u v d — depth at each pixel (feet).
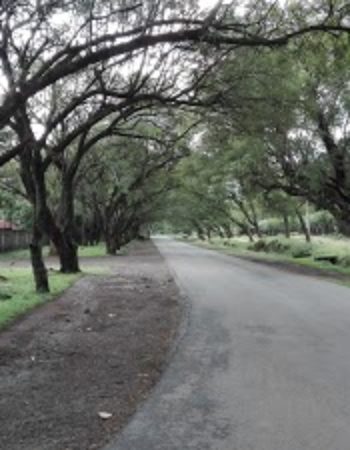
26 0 30.22
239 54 44.88
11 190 91.86
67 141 51.13
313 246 114.62
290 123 53.42
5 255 122.31
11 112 26.81
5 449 14.69
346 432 16.03
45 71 30.22
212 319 36.40
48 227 69.21
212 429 16.26
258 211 178.50
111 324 34.60
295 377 22.00
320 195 85.87
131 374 22.57
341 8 36.24
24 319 36.27
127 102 44.45
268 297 47.88
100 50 27.96
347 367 23.54
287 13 38.17
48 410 17.98
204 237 288.30
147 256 122.42
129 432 16.01
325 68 43.78
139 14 33.24
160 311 40.09
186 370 23.21
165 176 127.54
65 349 27.30
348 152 77.00
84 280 63.00
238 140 71.87
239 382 21.33
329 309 40.50
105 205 129.08
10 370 23.21
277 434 15.85
